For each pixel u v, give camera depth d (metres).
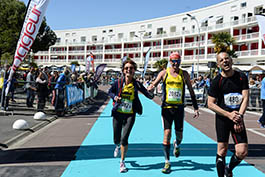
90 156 4.64
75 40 73.88
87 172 3.84
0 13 28.50
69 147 5.23
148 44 59.50
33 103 11.47
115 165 4.18
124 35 65.75
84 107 12.76
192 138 6.31
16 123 6.66
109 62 64.25
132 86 4.00
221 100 3.27
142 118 9.66
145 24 61.44
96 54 67.62
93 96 17.34
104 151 4.97
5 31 28.33
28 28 7.69
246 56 38.16
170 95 3.98
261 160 4.57
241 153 3.08
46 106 12.01
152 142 5.81
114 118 4.04
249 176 3.80
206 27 45.84
